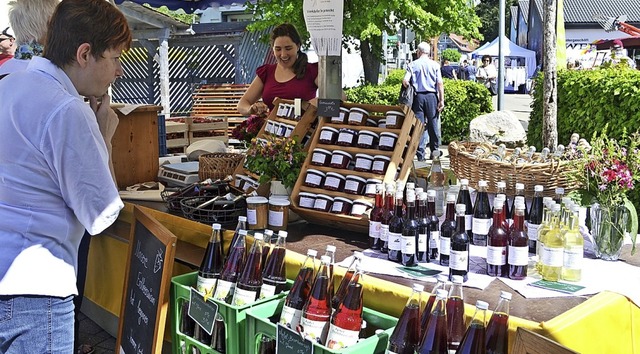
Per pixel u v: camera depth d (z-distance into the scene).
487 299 1.91
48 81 1.88
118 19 1.99
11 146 1.84
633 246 2.31
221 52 11.62
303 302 2.09
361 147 2.81
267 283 2.26
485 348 1.67
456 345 1.79
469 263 2.22
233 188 3.12
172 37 11.67
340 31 3.17
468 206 2.45
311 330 1.98
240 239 2.39
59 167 1.83
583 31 28.16
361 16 9.53
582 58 13.77
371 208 2.63
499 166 2.51
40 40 2.67
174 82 11.97
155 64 11.66
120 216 3.19
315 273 2.16
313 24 3.26
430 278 2.11
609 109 6.72
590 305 1.80
